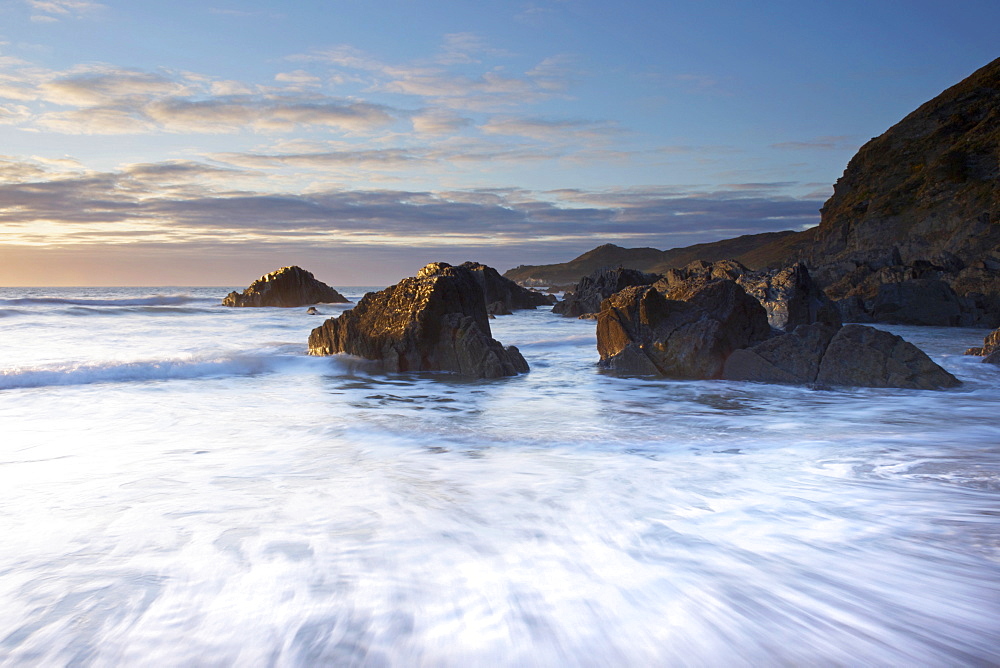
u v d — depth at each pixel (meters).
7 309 37.19
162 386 13.49
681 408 11.09
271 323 34.88
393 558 3.97
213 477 6.18
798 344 14.12
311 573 3.73
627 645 2.91
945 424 9.52
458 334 15.88
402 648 2.88
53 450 7.53
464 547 4.18
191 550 4.11
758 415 10.38
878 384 12.99
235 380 14.55
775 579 3.63
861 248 73.06
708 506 5.14
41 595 3.42
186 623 3.11
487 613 3.23
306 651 2.86
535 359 19.33
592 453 7.46
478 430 9.04
